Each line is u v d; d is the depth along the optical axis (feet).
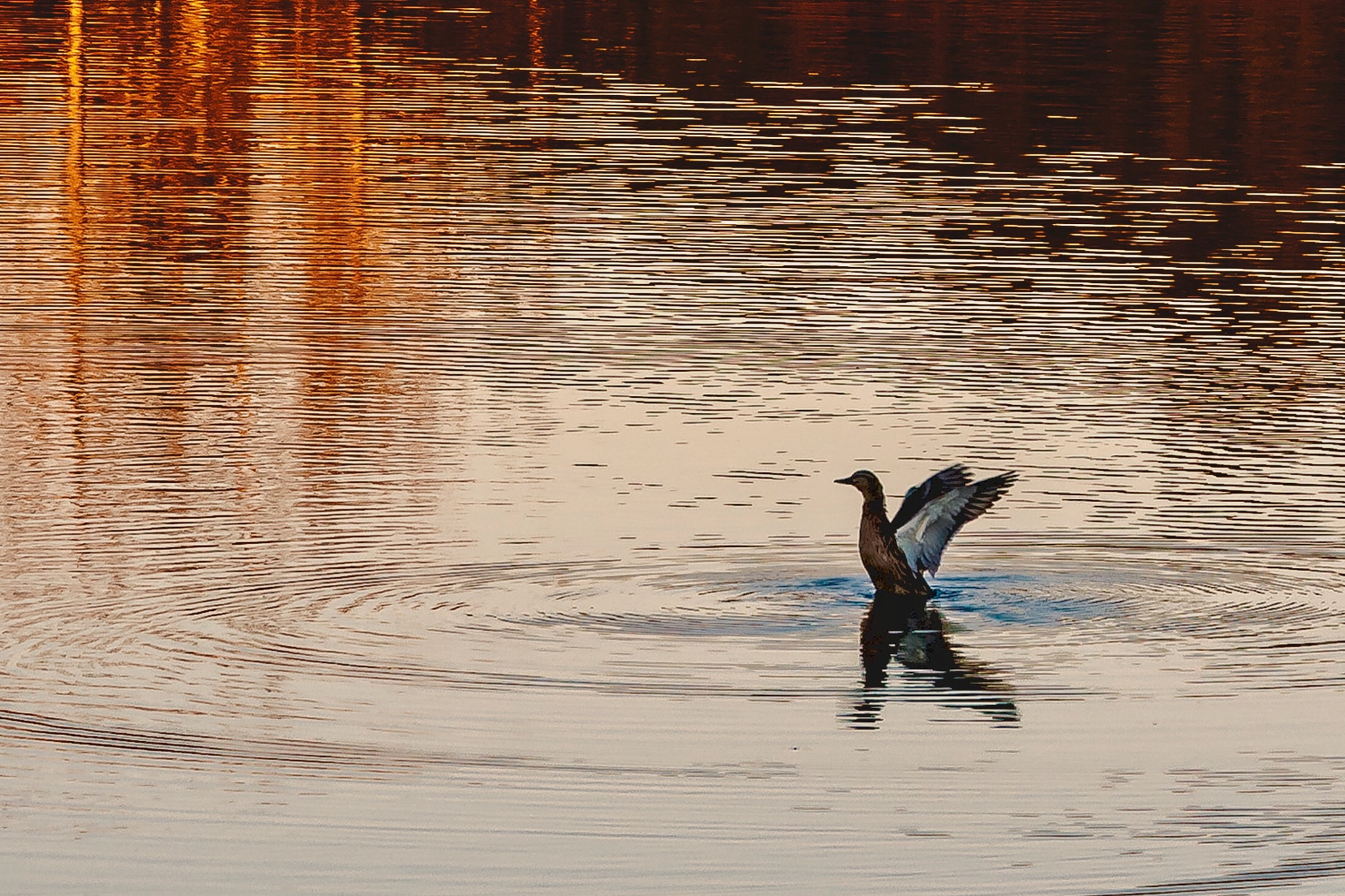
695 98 130.41
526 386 70.54
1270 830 37.17
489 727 41.60
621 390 70.13
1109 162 112.16
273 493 57.82
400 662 45.14
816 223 96.84
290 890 34.73
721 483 59.31
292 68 142.61
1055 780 39.40
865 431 65.16
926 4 171.83
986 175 108.47
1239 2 173.88
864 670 44.98
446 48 152.15
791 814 37.76
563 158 111.65
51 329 77.92
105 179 105.60
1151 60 144.66
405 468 60.59
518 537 53.98
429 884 34.99
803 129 120.98
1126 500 57.77
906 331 78.54
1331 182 107.04
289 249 91.20
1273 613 48.83
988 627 47.88
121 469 60.08
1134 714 42.63
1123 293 84.74
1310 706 43.14
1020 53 147.95
